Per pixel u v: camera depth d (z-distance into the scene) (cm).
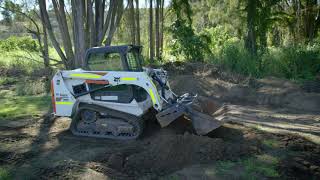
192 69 1531
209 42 2000
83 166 551
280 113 921
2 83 1444
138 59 751
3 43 2256
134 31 1741
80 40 1266
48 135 729
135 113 686
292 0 2283
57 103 732
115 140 686
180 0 1906
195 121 648
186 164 552
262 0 1741
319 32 2183
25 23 1811
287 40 2223
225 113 820
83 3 1318
